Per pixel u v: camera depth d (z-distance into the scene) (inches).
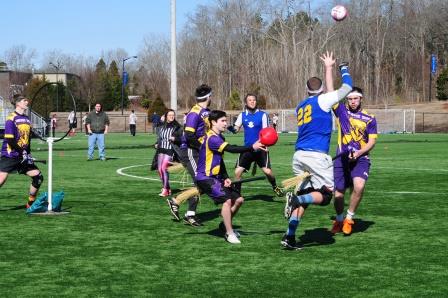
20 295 278.2
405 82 4141.2
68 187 672.4
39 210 496.7
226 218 385.4
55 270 321.1
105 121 1058.1
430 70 3681.1
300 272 316.5
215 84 4035.4
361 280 301.4
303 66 3582.7
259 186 679.1
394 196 599.2
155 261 340.2
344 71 376.5
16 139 491.2
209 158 386.9
